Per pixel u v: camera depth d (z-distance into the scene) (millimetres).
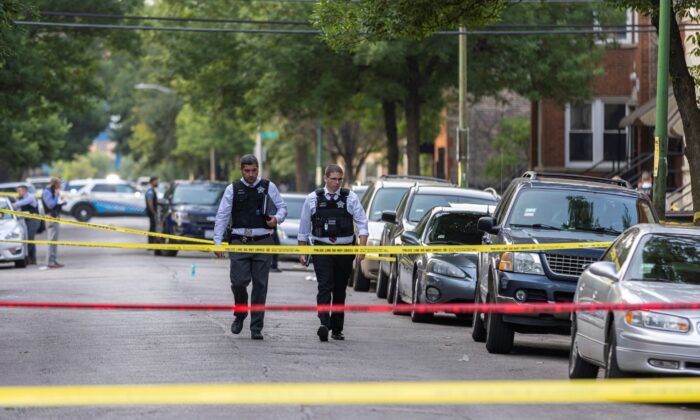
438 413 35781
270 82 148500
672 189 132750
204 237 131875
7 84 140000
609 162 167750
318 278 54750
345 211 55219
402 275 73000
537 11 145625
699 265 41875
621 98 167125
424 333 62000
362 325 64875
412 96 145500
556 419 35344
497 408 37000
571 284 52969
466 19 76312
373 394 23016
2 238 107812
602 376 46812
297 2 146125
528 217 57875
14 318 62562
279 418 34188
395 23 74938
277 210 54938
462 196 82375
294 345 52312
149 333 55781
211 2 171375
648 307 33969
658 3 68938
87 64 161500
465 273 65000
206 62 172000
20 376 42312
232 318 63188
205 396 23000
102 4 152250
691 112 67500
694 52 68625
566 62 147750
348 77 148125
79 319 62125
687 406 38969
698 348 37562
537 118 170875
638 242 43031
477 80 141750
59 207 109125
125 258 126250
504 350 54375
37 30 151250
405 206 81688
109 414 34781
